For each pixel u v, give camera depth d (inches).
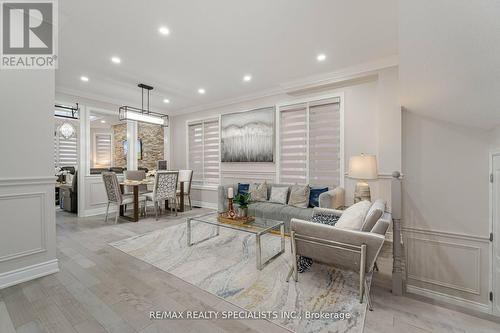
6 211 81.9
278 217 140.9
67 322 63.4
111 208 208.7
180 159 256.8
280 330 60.9
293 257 84.4
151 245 123.1
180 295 76.7
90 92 186.9
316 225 77.2
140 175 217.5
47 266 90.0
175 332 59.9
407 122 124.3
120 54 123.0
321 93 160.9
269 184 176.6
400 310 69.6
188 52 121.4
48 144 91.4
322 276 89.4
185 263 101.1
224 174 217.8
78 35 104.0
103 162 324.5
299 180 172.1
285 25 98.0
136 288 80.8
